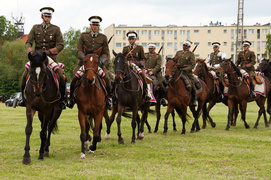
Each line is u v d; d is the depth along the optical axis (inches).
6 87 2881.4
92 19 451.8
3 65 2874.0
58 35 418.0
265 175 324.2
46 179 305.6
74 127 700.7
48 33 415.8
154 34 3971.5
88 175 317.4
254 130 674.8
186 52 606.9
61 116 953.5
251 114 1048.2
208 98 711.7
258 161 383.9
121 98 499.8
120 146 477.1
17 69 2893.7
